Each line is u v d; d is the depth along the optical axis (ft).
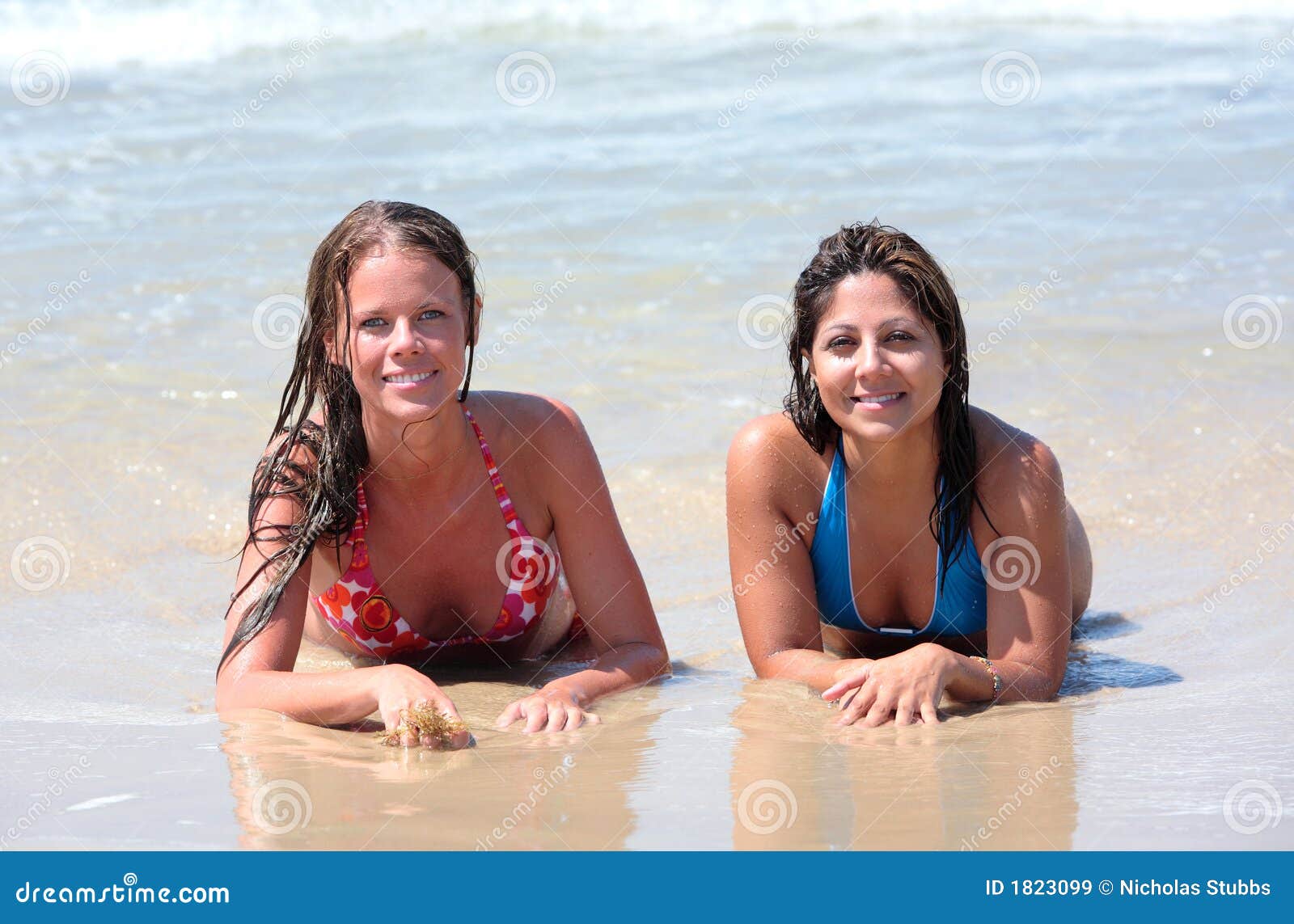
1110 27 47.03
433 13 46.75
